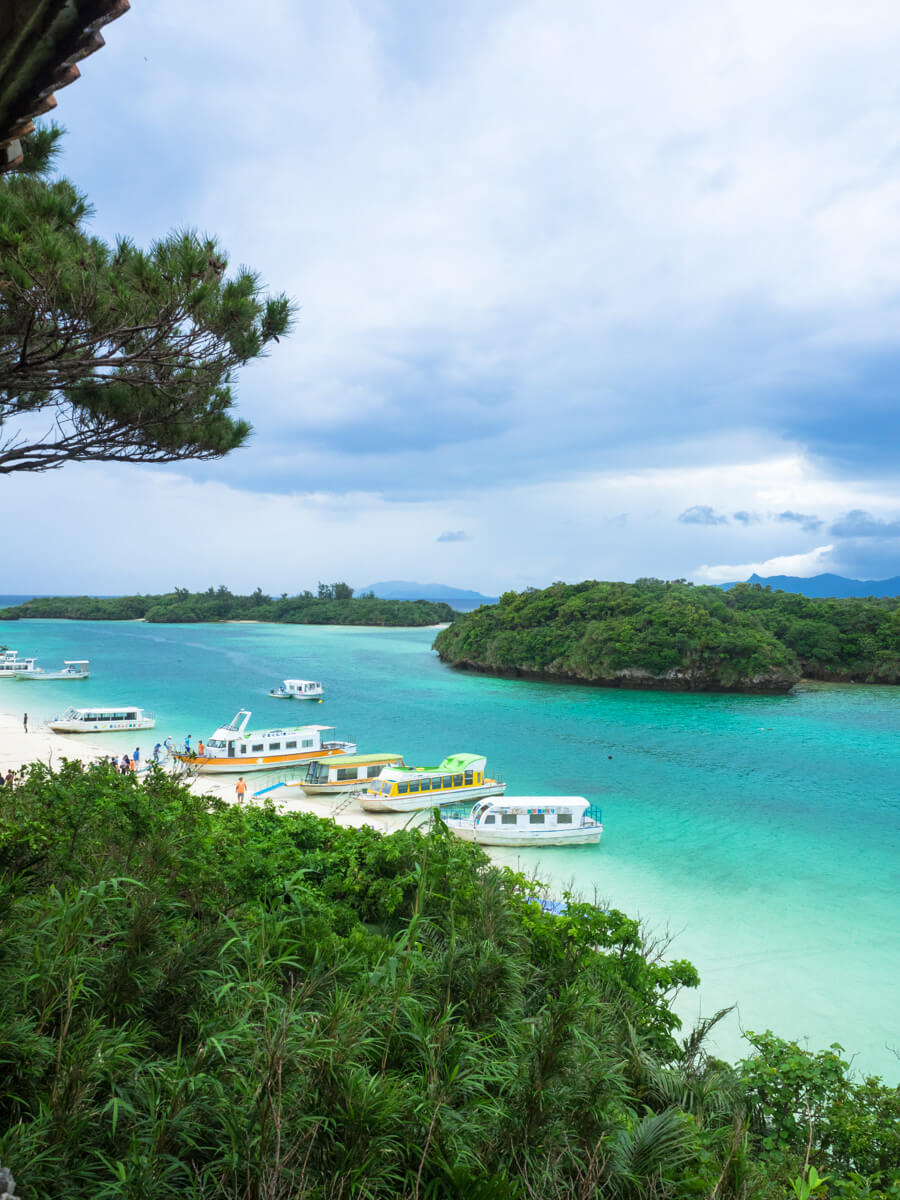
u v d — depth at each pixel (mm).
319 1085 5848
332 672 116750
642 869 32750
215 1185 5203
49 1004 6160
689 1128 6789
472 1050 6859
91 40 3869
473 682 108250
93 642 167625
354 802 42875
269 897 10578
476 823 35938
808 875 32031
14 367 9492
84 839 11398
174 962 7426
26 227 8773
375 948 8836
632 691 102312
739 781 49469
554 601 126688
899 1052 18969
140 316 9719
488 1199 5270
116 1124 5312
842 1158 9938
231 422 13312
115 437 12516
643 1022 11219
